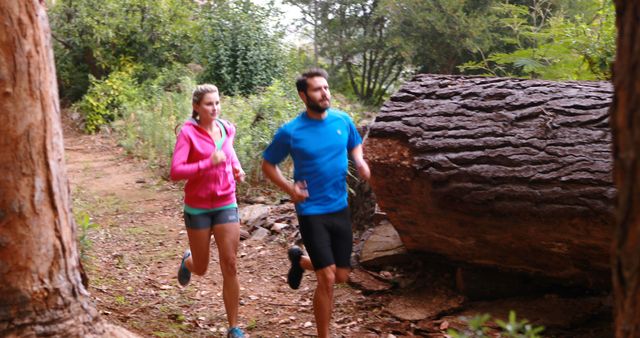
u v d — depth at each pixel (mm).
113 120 15531
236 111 10578
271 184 9352
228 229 4824
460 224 5121
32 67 3604
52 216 3709
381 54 19391
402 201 5309
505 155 4828
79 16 16875
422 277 5922
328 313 4500
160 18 17016
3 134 3539
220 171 4801
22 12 3566
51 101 3725
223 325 5426
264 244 7414
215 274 6676
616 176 2066
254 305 5863
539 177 4680
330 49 19094
